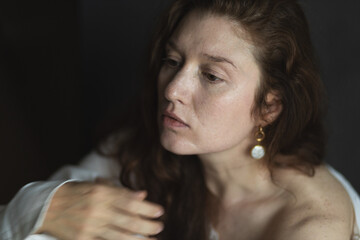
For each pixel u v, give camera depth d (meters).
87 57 1.89
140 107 1.49
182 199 1.35
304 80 1.17
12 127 2.06
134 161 1.40
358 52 1.82
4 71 2.10
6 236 0.94
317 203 1.11
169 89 1.06
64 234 0.90
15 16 1.97
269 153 1.20
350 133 1.90
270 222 1.19
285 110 1.16
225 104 1.05
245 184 1.25
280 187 1.20
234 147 1.18
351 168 1.95
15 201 0.98
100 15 1.84
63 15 1.88
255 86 1.08
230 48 1.03
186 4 1.15
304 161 1.21
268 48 1.07
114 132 1.56
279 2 1.09
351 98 1.86
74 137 2.04
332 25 1.79
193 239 1.32
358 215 1.18
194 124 1.08
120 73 1.93
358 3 1.76
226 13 1.03
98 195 0.91
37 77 2.02
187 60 1.06
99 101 1.97
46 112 2.04
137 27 1.87
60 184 0.97
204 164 1.26
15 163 2.00
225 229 1.27
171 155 1.36
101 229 0.89
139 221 0.90
